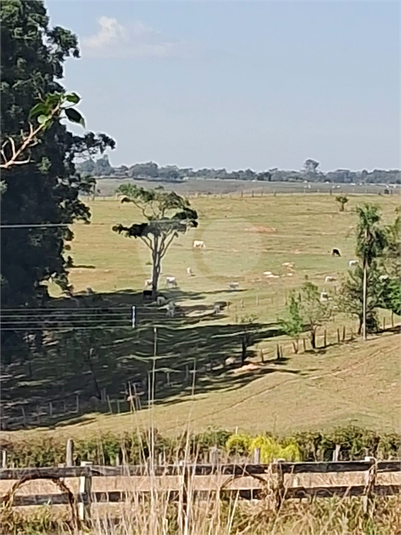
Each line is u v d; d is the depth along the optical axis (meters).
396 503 3.55
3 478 3.65
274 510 2.80
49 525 3.23
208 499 2.28
